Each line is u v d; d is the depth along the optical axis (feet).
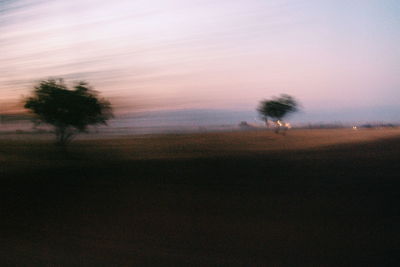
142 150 74.49
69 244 25.17
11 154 64.80
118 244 25.05
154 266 21.62
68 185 44.70
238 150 81.15
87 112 74.74
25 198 37.96
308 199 36.86
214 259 22.49
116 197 38.73
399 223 28.63
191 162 64.03
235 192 40.45
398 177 46.93
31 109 70.44
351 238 25.55
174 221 29.86
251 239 25.64
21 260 22.54
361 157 67.82
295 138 110.52
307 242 25.07
